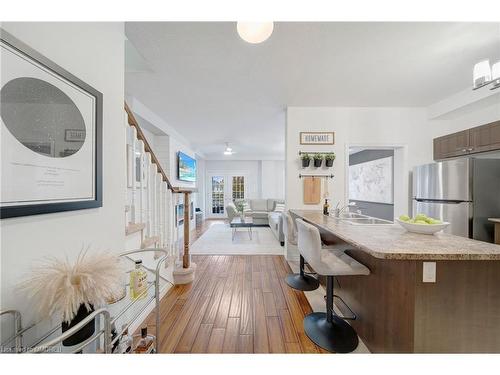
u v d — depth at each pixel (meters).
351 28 1.61
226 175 8.29
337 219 2.34
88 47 1.10
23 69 0.74
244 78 2.40
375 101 3.07
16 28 0.78
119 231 1.33
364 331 1.51
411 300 1.10
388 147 3.34
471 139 2.69
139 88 2.63
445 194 2.62
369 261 1.46
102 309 0.73
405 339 1.13
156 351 1.16
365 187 5.37
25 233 0.77
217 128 4.44
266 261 3.24
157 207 2.06
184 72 2.26
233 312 1.89
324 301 2.08
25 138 0.75
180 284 2.43
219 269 2.92
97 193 1.09
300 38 1.73
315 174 3.29
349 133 3.28
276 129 4.50
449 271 1.09
